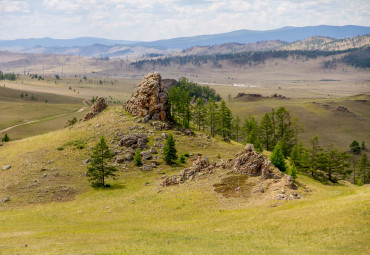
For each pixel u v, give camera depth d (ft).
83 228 155.33
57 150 309.01
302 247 111.45
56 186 239.91
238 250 109.29
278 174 205.36
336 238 116.16
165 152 290.35
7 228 156.15
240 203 178.50
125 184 252.83
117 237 132.16
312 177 319.06
